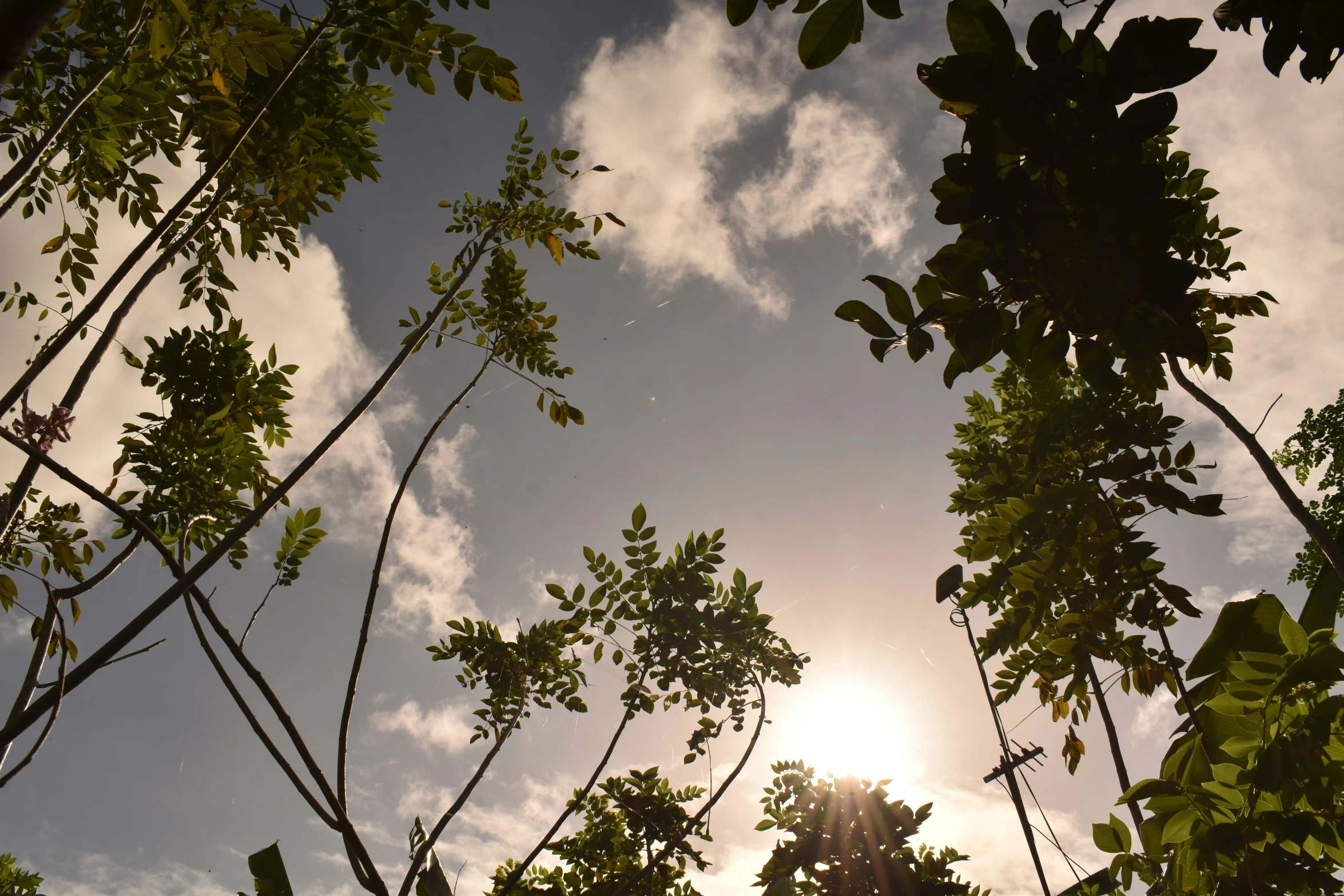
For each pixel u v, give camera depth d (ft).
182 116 12.00
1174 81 4.30
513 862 17.90
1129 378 5.19
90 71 12.81
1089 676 14.25
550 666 16.05
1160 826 8.65
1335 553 7.64
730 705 15.69
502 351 16.11
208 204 14.55
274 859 8.57
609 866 17.69
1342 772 6.69
